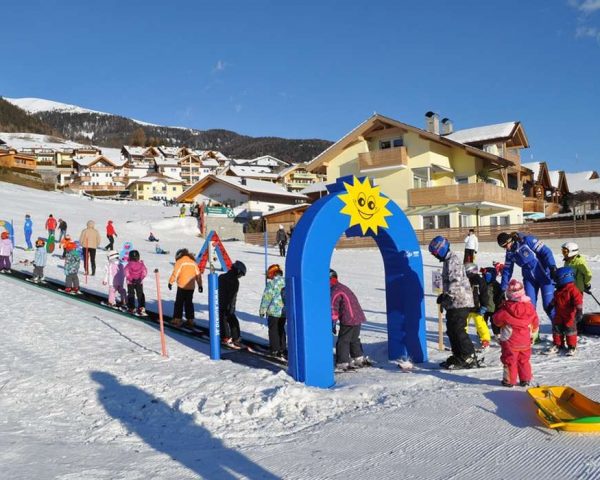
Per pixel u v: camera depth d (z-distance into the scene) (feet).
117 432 18.44
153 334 33.60
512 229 105.81
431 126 138.00
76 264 48.39
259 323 38.06
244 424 18.38
